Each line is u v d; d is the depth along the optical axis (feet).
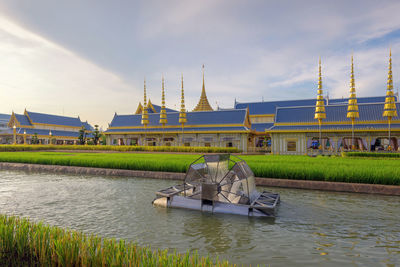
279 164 51.57
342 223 25.22
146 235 22.11
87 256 13.87
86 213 28.86
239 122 160.04
